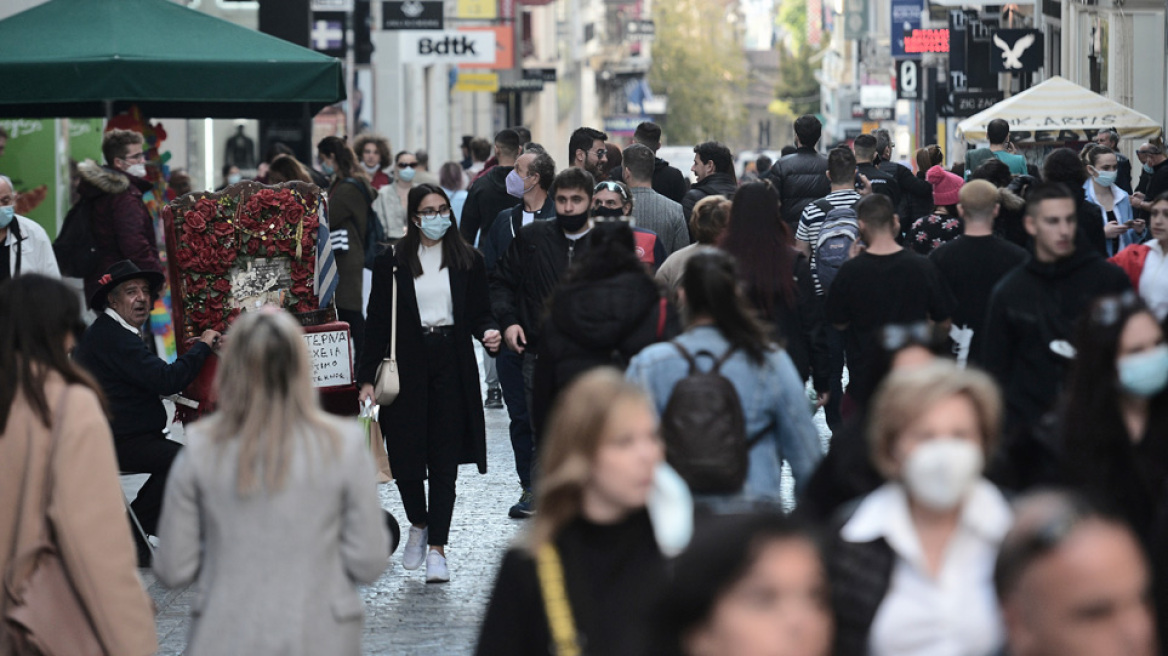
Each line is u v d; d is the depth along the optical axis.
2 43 31.00
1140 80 69.19
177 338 27.16
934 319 25.12
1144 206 39.78
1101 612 7.78
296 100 31.38
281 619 13.58
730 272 16.50
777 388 16.36
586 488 10.97
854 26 173.38
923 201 45.78
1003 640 11.11
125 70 30.36
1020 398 19.20
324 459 13.82
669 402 15.29
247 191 27.28
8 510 15.30
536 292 26.05
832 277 33.22
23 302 15.40
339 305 40.69
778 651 7.71
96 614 15.16
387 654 20.44
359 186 40.94
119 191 35.78
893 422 11.41
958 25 92.94
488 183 39.78
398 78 119.62
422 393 24.52
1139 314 14.00
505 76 153.75
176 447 25.17
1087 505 8.02
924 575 11.43
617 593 10.82
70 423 15.25
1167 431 14.14
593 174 37.59
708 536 7.88
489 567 25.25
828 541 11.38
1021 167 47.03
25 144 52.31
